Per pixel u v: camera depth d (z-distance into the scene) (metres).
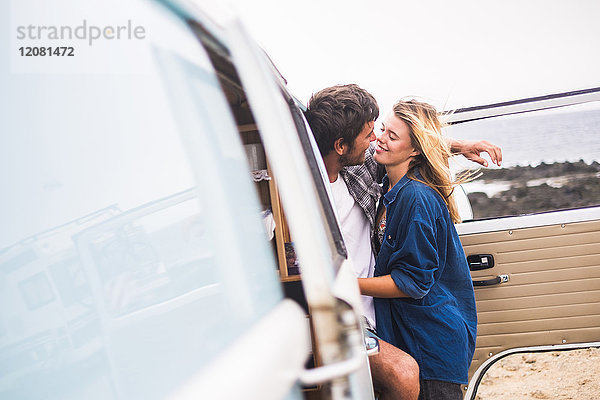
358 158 2.39
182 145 0.77
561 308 2.78
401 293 2.15
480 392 3.38
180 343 0.64
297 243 0.68
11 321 0.57
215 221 0.78
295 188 0.69
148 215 0.70
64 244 0.62
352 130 2.30
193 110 0.81
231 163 0.90
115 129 0.70
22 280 0.58
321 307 0.68
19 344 0.56
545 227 2.79
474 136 2.94
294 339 0.66
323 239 0.87
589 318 2.75
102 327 0.60
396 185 2.29
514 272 2.81
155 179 0.72
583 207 2.81
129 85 0.73
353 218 2.50
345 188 2.49
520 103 2.86
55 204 0.63
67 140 0.66
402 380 2.01
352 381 0.75
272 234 1.84
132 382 0.59
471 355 2.37
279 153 0.69
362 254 2.51
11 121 0.63
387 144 2.30
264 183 1.97
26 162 0.63
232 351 0.54
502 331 2.82
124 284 0.64
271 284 0.87
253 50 0.74
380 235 2.46
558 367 3.55
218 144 0.86
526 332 2.80
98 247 0.64
